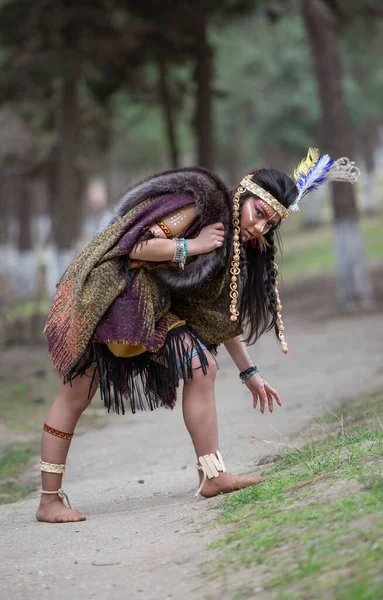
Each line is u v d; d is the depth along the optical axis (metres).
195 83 36.44
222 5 34.53
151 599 4.84
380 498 5.24
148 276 6.73
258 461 9.02
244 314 7.09
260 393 7.45
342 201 30.31
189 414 6.91
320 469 6.52
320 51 29.45
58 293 6.92
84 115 47.84
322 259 50.53
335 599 4.11
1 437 14.09
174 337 6.77
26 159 45.84
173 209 6.54
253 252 7.12
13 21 32.69
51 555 5.89
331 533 4.96
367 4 32.72
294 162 71.69
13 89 35.28
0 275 62.03
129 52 36.34
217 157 71.94
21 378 20.75
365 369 17.05
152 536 6.04
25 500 8.94
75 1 33.03
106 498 8.46
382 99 61.12
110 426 14.60
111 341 6.57
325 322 28.42
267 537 5.25
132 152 71.50
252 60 61.50
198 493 7.09
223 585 4.79
